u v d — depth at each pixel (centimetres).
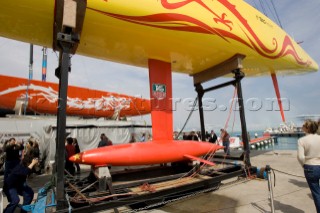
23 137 793
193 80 576
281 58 558
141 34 348
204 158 462
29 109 997
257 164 623
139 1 313
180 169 454
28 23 305
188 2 365
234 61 457
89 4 284
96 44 375
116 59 446
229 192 378
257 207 304
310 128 246
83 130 904
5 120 774
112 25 321
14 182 299
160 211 308
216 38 398
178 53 425
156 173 438
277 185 410
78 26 280
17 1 266
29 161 314
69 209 240
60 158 247
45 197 300
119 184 342
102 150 339
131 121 1102
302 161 242
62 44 257
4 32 329
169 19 341
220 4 420
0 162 681
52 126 783
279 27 597
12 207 287
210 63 493
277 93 661
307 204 309
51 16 289
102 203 264
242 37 437
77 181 347
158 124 433
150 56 435
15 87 966
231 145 1372
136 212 307
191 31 366
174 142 422
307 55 700
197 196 367
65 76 255
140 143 387
